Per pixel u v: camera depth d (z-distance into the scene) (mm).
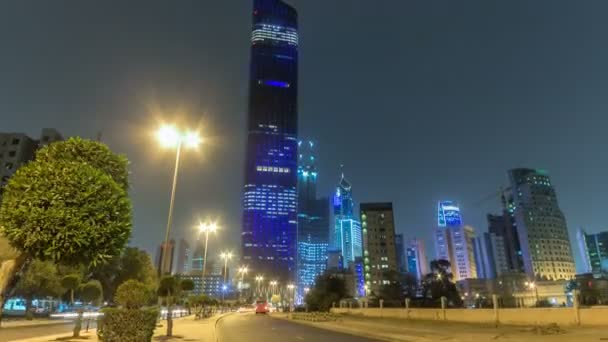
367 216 150250
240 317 62125
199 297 53969
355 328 32719
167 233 24578
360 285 170500
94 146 14281
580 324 24953
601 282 106250
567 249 189500
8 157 102688
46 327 31094
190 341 21094
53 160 12445
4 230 10844
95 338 20266
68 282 49875
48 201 11117
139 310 14961
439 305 53344
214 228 56031
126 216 12586
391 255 145000
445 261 89938
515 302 68875
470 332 25234
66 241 10867
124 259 69812
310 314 60781
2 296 10961
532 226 187625
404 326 33219
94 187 11773
